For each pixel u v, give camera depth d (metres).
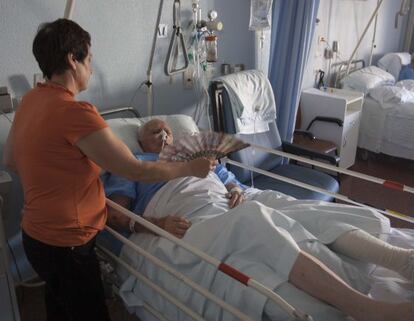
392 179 3.14
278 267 1.11
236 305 1.10
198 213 1.47
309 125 3.21
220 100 2.19
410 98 3.30
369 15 3.89
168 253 1.27
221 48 2.47
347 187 2.99
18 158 1.07
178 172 1.11
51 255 1.13
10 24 1.55
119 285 1.47
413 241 1.36
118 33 1.90
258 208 1.20
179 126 1.94
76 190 1.07
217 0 2.33
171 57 2.17
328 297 1.03
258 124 2.37
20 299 1.82
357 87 3.49
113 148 0.98
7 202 1.53
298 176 2.26
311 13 2.39
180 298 1.22
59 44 0.98
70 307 1.23
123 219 1.46
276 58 2.61
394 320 0.95
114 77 1.96
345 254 1.23
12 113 1.62
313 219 1.33
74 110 0.95
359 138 3.52
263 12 2.41
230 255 1.21
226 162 2.04
